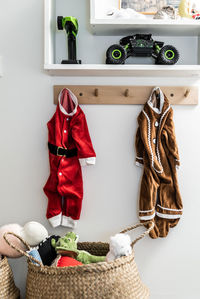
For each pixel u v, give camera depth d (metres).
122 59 1.46
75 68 1.44
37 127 1.59
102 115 1.60
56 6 1.60
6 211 1.59
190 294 1.61
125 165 1.61
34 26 1.59
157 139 1.55
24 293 1.59
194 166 1.62
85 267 1.20
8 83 1.59
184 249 1.61
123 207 1.61
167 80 1.61
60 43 1.61
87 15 1.60
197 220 1.62
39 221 1.59
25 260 1.59
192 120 1.62
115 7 1.57
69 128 1.54
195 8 1.54
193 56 1.62
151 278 1.60
